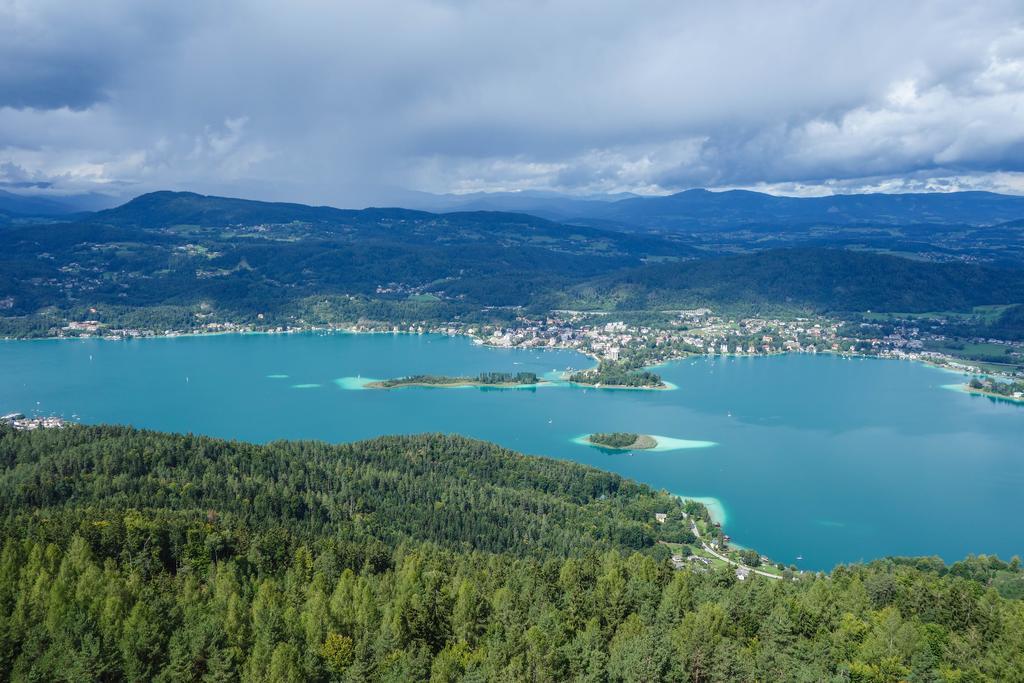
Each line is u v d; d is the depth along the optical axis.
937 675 163.88
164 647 174.25
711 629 176.12
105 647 168.88
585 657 164.62
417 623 179.75
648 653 162.38
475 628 181.50
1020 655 172.12
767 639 180.62
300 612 192.88
